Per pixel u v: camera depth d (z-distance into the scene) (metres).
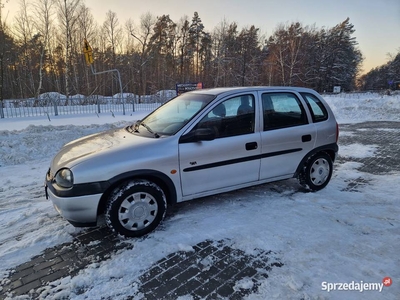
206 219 3.44
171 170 3.14
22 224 3.40
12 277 2.46
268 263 2.60
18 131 8.03
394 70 62.72
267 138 3.70
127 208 2.97
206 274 2.47
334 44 56.94
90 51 23.83
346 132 10.02
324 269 2.50
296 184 4.62
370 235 3.06
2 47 31.19
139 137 3.38
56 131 8.30
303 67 51.81
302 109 4.06
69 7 28.48
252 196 4.13
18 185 4.82
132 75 48.22
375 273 2.44
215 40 53.25
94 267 2.58
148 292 2.26
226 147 3.42
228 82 50.16
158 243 2.94
